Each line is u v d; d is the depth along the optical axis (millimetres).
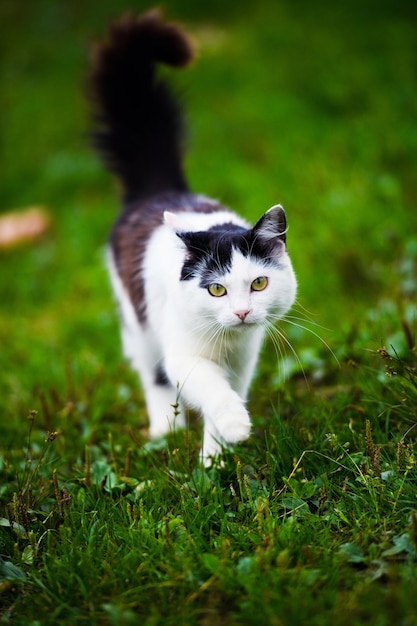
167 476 3166
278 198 6391
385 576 2490
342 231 5828
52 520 2977
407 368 3387
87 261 6996
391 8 10289
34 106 9727
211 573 2543
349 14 10234
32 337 5738
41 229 7707
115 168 4988
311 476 3111
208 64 9320
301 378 4293
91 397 4359
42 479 3299
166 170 4859
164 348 3652
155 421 4184
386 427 3266
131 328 4398
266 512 2818
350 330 4449
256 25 10312
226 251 3273
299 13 10578
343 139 7301
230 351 3521
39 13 12000
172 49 4801
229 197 6816
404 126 7207
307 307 5121
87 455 3268
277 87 8594
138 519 2949
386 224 5797
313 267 5516
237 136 7883
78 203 7965
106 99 4930
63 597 2533
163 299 3736
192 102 8586
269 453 3125
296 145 7445
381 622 2184
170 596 2490
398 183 6305
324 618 2244
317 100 8234
